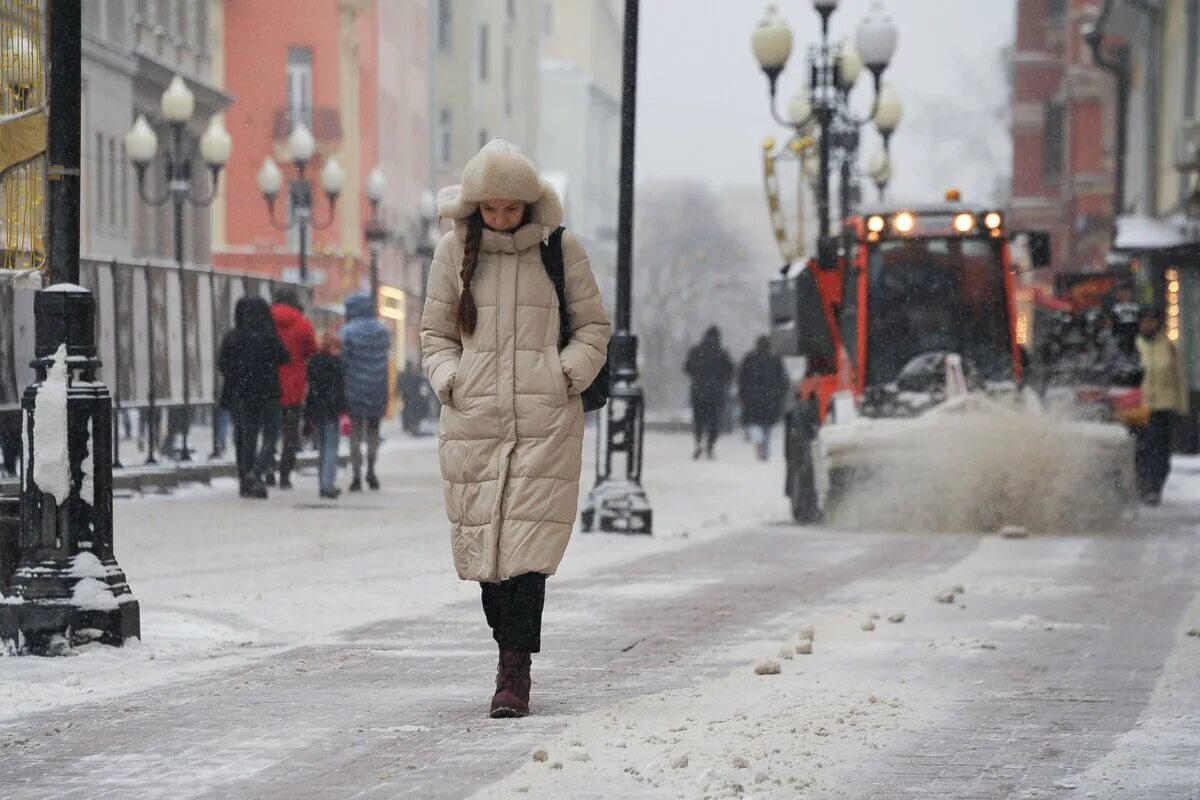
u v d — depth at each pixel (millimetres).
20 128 30109
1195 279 97688
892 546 45906
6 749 19406
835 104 74688
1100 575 38219
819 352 56625
